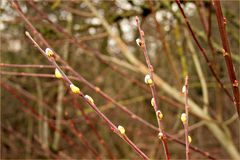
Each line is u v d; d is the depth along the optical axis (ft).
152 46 13.80
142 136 13.26
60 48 12.14
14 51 13.38
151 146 13.30
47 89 13.97
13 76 12.54
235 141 12.53
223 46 3.51
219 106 8.79
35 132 16.70
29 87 13.70
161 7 9.92
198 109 8.38
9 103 16.61
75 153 10.75
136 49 13.50
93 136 15.16
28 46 12.80
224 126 8.44
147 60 3.21
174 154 16.19
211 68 4.93
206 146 15.06
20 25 10.69
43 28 9.53
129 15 10.31
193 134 15.42
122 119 15.23
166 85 8.52
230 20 9.52
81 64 14.80
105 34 9.97
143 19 10.20
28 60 13.10
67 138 7.43
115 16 10.50
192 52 8.87
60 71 3.04
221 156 13.98
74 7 11.70
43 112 12.26
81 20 12.63
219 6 3.47
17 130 16.75
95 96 15.31
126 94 14.61
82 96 3.02
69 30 10.44
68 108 12.27
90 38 9.96
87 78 15.08
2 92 16.20
